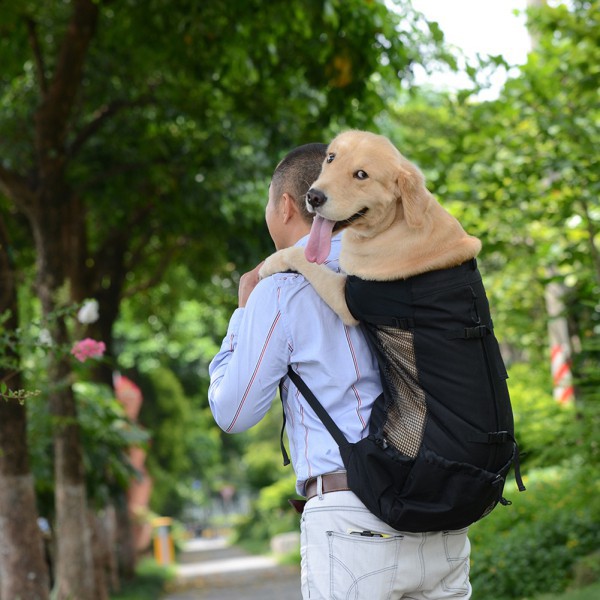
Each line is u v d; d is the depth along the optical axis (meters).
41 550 9.99
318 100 15.50
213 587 26.50
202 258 23.11
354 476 3.14
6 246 9.68
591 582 10.80
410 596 3.29
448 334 3.12
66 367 12.08
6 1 12.43
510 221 11.62
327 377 3.27
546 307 14.12
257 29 11.66
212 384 3.49
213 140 16.73
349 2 10.79
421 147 11.64
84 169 16.81
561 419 11.30
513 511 13.09
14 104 16.31
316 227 3.22
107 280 21.59
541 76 10.79
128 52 14.98
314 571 3.20
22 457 9.93
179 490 56.12
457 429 3.07
